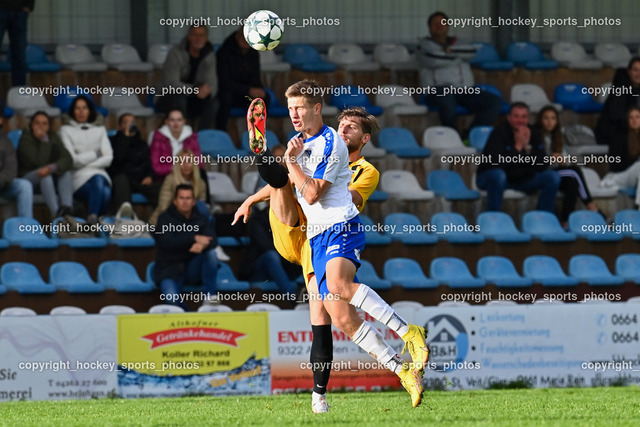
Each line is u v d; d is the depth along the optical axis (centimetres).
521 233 4662
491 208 4816
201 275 3916
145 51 5625
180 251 3859
